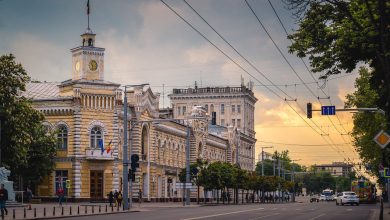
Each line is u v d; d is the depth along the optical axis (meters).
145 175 97.56
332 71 38.22
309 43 37.41
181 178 93.88
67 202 85.38
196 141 117.44
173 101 179.38
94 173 88.12
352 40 35.16
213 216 50.44
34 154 83.12
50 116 88.69
